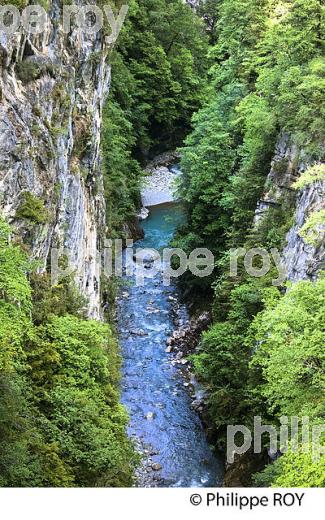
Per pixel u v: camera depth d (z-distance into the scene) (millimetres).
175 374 27750
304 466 13047
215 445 23031
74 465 15070
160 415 25000
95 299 25703
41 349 16625
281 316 14500
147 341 30219
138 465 21172
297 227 21156
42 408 15844
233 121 32031
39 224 17344
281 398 16219
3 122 15875
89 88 25047
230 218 31031
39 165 18141
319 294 14656
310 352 13602
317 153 21453
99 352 18344
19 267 12398
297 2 24062
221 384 23000
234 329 22656
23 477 12633
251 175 28297
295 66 23766
